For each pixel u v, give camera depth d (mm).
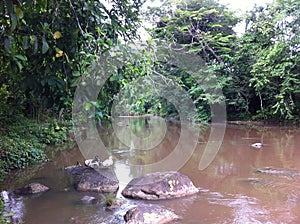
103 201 3906
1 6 1505
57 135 8047
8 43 1636
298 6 11359
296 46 11531
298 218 3355
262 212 3523
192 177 5062
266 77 12125
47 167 5879
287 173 5207
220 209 3617
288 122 12344
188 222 3248
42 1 1974
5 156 5648
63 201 3932
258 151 7199
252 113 13773
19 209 3660
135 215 3221
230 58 12797
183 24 11859
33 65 2023
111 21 2500
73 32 2035
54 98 2133
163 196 3965
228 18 13727
